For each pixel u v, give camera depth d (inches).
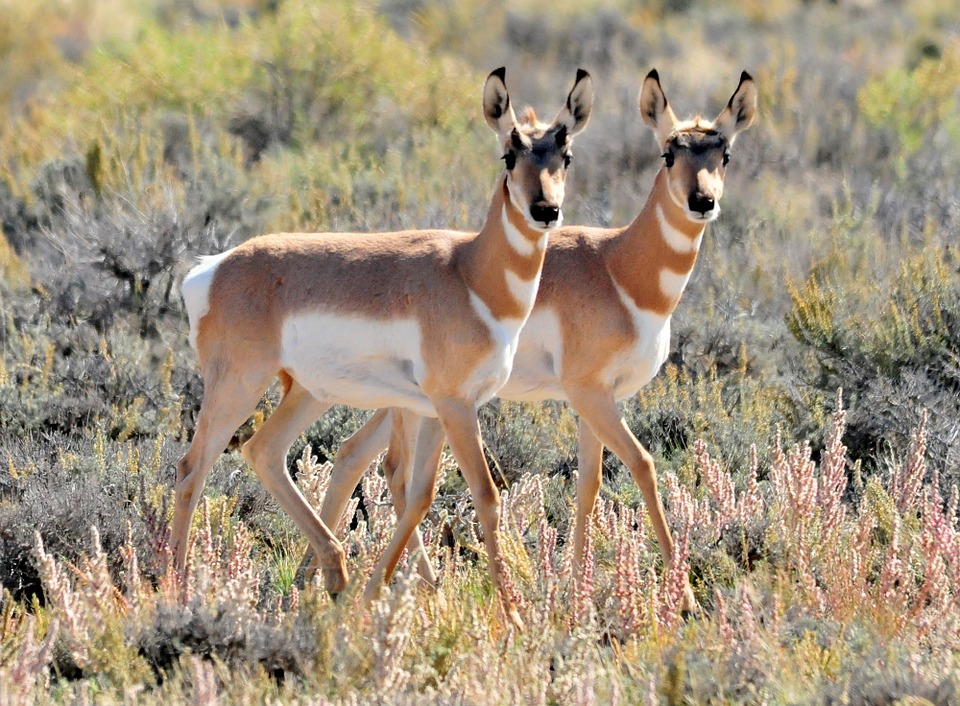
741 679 747.4
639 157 2544.3
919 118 2802.7
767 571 957.2
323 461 1376.7
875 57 3671.3
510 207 982.4
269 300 1051.9
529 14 4188.0
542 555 920.3
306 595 847.1
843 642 810.2
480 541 1161.4
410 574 782.5
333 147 2625.5
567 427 1393.9
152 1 4493.1
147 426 1417.3
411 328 1011.9
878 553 973.2
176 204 1854.1
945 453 1272.1
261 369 1056.8
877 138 2672.2
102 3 4286.4
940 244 1817.2
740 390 1482.5
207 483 1222.3
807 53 3602.4
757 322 1699.1
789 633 834.8
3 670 754.8
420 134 2758.4
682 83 3358.8
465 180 2253.9
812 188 2377.0
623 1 4549.7
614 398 1112.8
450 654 804.6
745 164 2556.6
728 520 1067.3
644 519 1092.5
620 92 2982.3
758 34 4156.0
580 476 1118.4
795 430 1368.1
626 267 1098.1
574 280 1098.7
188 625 817.5
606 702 729.0
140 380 1502.2
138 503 1130.0
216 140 2527.1
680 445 1392.7
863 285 1622.8
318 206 2044.8
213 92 2817.4
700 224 1083.9
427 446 1025.5
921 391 1354.6
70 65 3353.8
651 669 776.3
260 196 1984.5
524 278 995.3
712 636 803.4
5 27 3695.9
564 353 1099.9
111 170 2052.2
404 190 2110.0
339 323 1027.9
